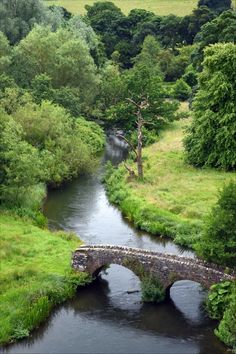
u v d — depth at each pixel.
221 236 40.47
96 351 35.56
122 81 105.56
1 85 81.88
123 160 82.44
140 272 42.22
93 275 43.97
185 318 39.38
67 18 158.62
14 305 38.62
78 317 39.59
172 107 98.81
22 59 91.19
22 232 51.47
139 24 158.38
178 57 139.25
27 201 59.56
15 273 42.59
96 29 158.88
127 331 37.97
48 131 73.38
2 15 107.62
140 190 64.56
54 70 94.56
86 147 76.56
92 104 104.38
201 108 76.06
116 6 181.38
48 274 42.94
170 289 43.22
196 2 185.88
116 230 55.34
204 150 74.12
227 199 40.94
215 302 38.75
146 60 133.75
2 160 57.84
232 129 71.38
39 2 113.69
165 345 36.31
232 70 72.94
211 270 39.56
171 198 61.62
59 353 35.25
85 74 97.81
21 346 35.91
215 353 35.31
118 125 100.19
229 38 99.19
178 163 76.38
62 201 64.12
